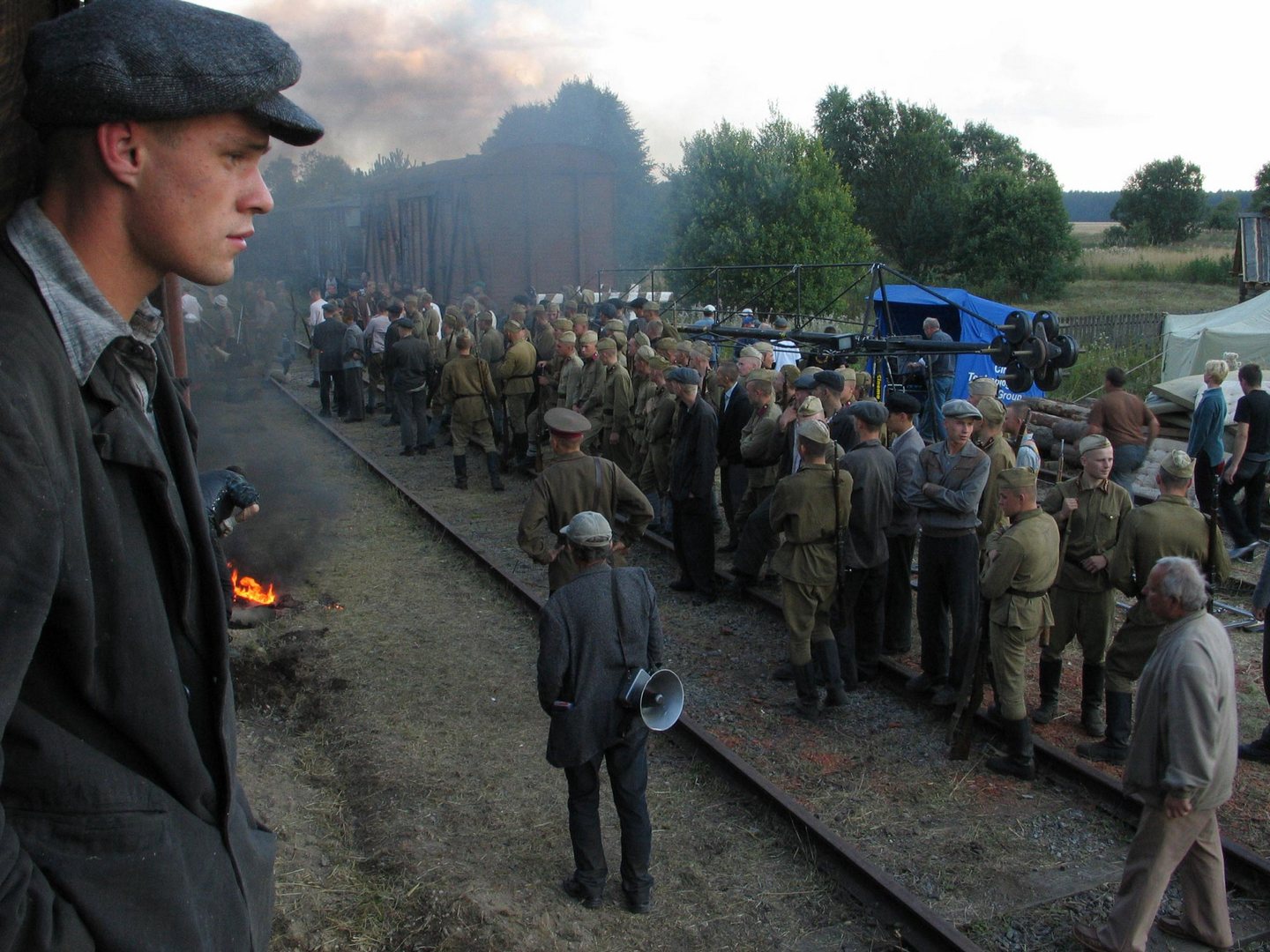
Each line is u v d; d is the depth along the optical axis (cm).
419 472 1453
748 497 957
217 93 101
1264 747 618
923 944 442
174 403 119
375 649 788
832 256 2733
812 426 660
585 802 471
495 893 469
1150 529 581
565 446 664
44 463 92
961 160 5459
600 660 452
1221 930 442
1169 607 412
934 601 686
